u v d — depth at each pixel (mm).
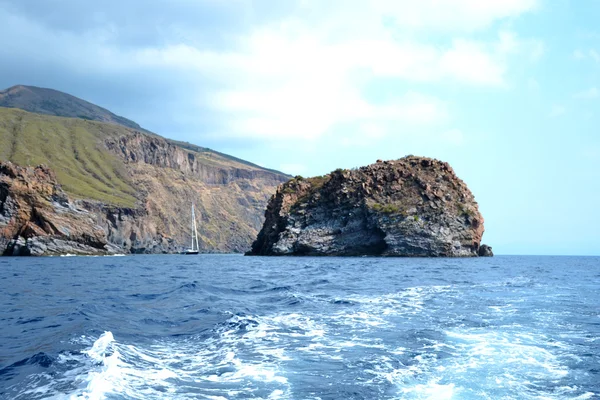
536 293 41625
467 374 16094
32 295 38250
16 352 18250
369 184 151500
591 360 17906
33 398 12859
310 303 33125
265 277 60000
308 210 160250
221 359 17812
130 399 13125
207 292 39688
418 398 13805
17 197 153000
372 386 14758
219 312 28109
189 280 53312
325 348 19609
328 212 155875
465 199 150000
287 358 18000
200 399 13406
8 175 155000
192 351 19078
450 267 87875
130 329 22875
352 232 147875
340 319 26500
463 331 23203
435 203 145125
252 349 19391
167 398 13391
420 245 139125
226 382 15016
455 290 43844
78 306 30141
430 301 34969
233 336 21734
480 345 20234
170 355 18359
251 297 36938
